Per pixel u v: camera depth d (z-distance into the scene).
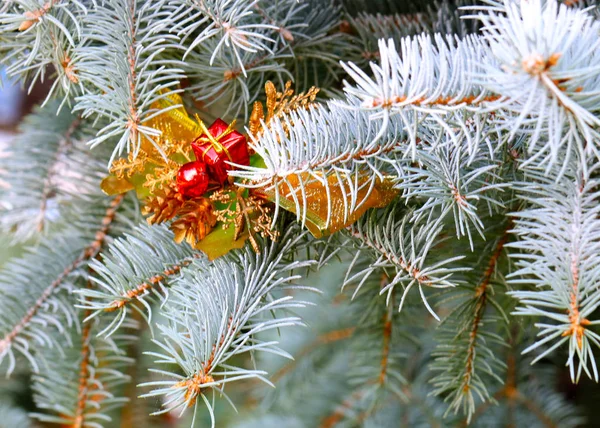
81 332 0.84
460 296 0.74
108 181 0.67
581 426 0.98
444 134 0.63
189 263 0.67
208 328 0.60
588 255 0.60
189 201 0.64
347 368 1.08
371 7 0.80
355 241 0.67
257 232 0.66
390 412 0.99
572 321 0.58
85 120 0.85
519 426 0.94
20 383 1.16
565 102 0.52
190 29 0.68
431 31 0.76
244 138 0.64
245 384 1.20
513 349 0.94
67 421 0.85
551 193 0.62
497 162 0.65
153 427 0.97
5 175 0.84
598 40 0.54
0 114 1.28
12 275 0.81
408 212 0.66
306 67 0.76
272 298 0.65
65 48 0.67
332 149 0.61
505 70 0.53
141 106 0.63
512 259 0.73
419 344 0.94
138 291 0.66
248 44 0.64
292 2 0.72
